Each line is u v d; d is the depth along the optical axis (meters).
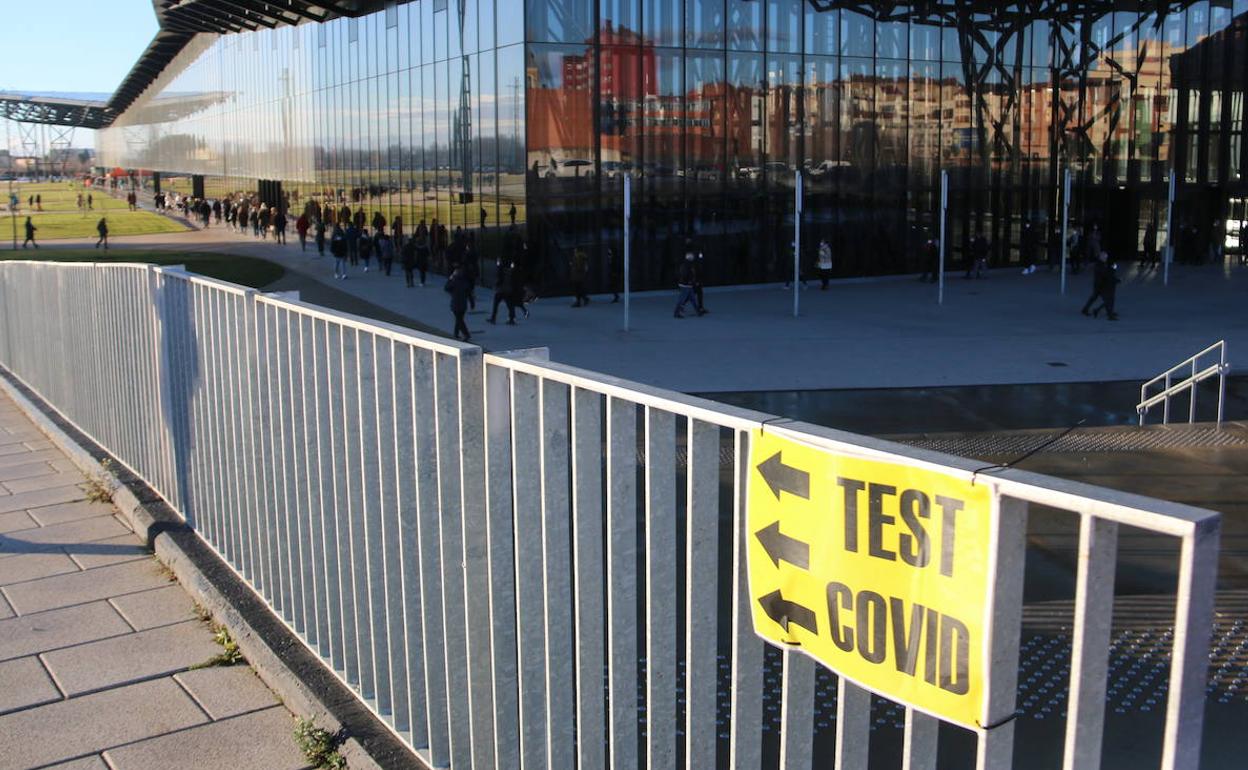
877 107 33.31
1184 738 1.72
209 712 4.75
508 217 29.55
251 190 64.19
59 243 52.00
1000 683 2.02
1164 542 8.65
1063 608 7.30
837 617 2.31
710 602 2.80
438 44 33.22
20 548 6.88
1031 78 36.25
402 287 32.09
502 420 3.54
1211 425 14.04
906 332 23.55
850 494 2.25
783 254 32.25
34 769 4.29
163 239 54.34
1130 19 37.69
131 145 119.31
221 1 46.72
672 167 30.19
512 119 28.91
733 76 30.73
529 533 3.46
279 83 51.88
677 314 25.83
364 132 40.59
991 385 17.94
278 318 5.09
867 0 32.59
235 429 5.85
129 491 7.60
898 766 5.23
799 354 20.78
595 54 28.80
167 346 6.93
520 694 3.53
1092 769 1.95
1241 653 6.55
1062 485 1.88
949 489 2.05
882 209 33.91
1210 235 40.31
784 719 2.52
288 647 5.19
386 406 4.19
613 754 3.13
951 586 2.06
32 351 11.86
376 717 4.52
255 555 5.75
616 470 3.01
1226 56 39.44
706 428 2.74
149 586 6.21
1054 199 37.56
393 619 4.28
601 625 3.24
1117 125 38.25
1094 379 18.45
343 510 4.66
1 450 9.58
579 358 20.34
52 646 5.41
